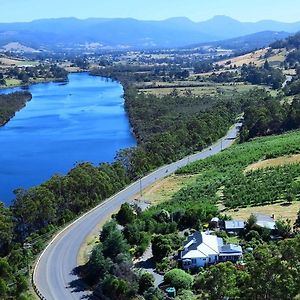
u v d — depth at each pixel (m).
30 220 106.75
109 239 84.56
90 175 124.94
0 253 99.69
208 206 103.31
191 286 71.50
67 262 88.31
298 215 90.19
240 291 48.00
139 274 76.25
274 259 46.91
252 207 104.06
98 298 74.19
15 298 76.25
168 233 94.94
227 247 79.56
